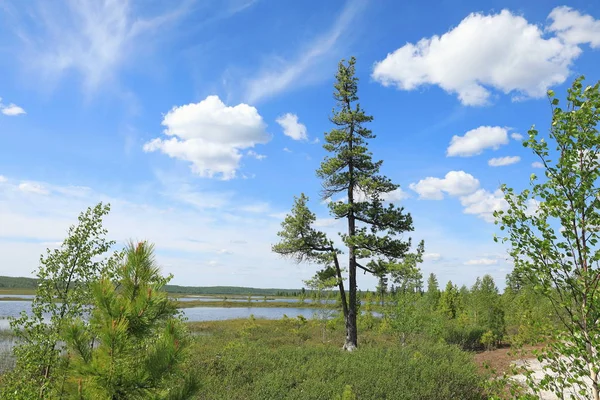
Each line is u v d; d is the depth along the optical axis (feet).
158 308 14.76
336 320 105.91
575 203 15.46
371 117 75.97
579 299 15.61
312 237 74.54
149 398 13.60
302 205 75.36
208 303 353.51
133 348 14.17
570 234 15.46
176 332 14.38
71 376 13.25
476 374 40.63
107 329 13.16
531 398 16.49
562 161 15.29
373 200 76.43
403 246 71.97
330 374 41.42
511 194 16.76
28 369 23.75
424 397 35.55
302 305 368.27
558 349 15.71
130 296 14.76
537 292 16.30
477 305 101.76
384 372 40.40
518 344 18.25
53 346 23.98
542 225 15.87
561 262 15.55
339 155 75.61
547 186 16.01
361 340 86.07
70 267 26.89
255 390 36.11
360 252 68.08
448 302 151.33
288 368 43.29
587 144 15.03
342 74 79.25
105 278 14.79
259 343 79.82
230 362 43.60
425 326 80.38
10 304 224.74
